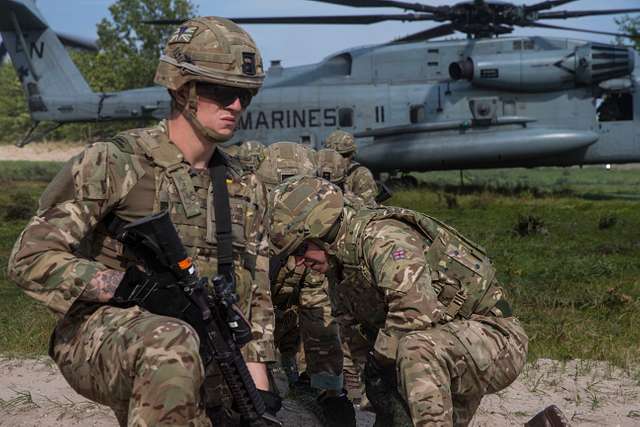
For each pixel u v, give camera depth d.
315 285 3.73
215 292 2.24
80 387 2.23
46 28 23.14
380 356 2.78
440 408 2.57
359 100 19.03
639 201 18.56
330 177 5.85
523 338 2.95
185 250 2.24
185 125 2.42
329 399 3.72
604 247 10.65
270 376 3.86
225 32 2.38
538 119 18.47
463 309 2.92
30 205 15.27
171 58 2.38
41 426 3.80
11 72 66.62
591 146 18.47
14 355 5.04
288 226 2.81
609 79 18.14
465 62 18.11
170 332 2.05
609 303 6.79
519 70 18.02
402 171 19.39
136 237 2.21
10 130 64.56
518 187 20.14
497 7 18.17
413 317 2.67
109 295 2.18
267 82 19.75
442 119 18.75
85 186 2.25
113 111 22.53
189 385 2.02
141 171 2.34
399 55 19.19
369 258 2.76
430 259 2.88
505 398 4.21
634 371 4.78
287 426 3.79
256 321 2.53
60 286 2.15
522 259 9.59
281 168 4.55
